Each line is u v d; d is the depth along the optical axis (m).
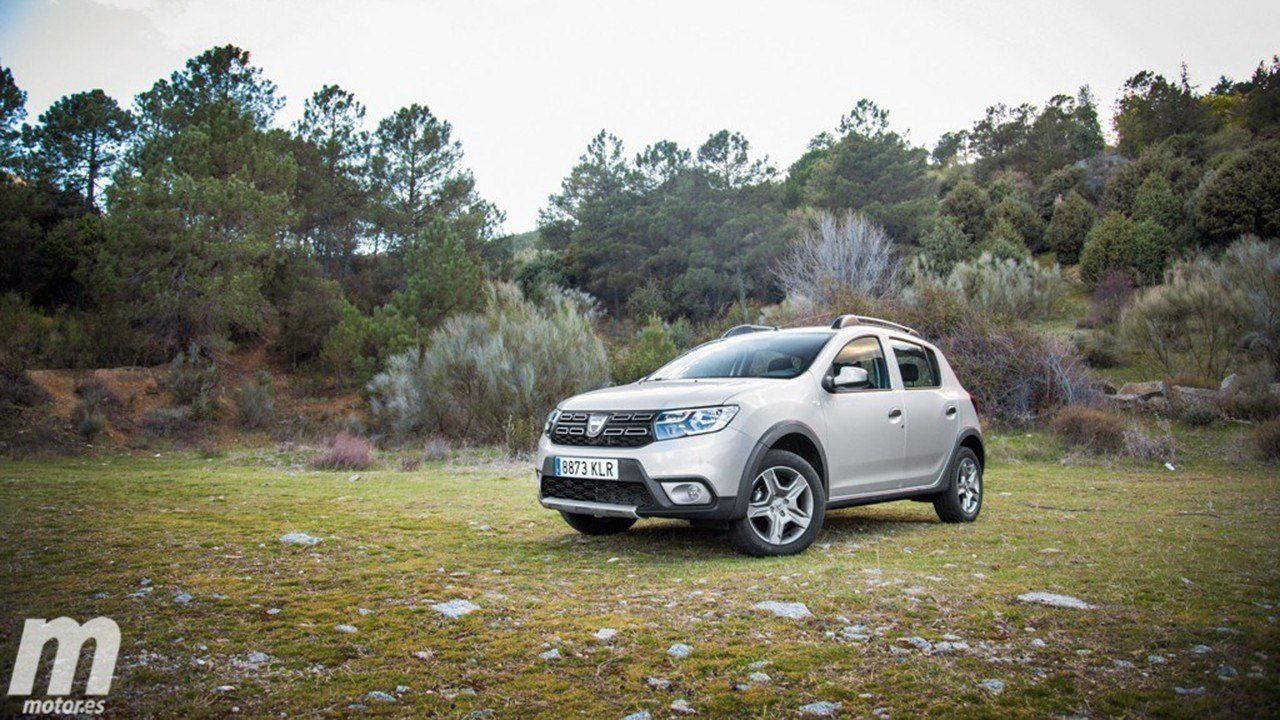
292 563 4.57
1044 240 41.09
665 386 5.22
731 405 4.79
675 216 48.84
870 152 47.72
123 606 3.51
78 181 34.47
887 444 5.77
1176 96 55.97
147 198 24.00
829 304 19.58
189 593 3.77
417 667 2.78
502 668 2.77
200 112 29.88
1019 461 12.95
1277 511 7.18
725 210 47.28
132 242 23.80
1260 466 12.19
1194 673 2.69
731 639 3.10
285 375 28.17
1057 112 69.00
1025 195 48.19
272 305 29.36
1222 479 10.51
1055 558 4.77
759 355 5.80
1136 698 2.46
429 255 27.73
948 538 5.61
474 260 35.75
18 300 24.38
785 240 42.97
